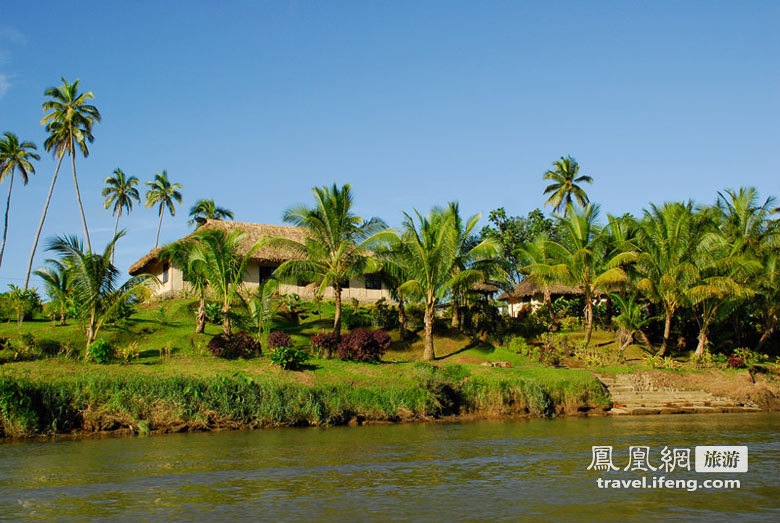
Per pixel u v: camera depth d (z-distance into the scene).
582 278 39.50
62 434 21.75
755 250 39.88
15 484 14.21
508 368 32.41
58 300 32.97
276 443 20.56
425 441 21.08
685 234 37.97
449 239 35.25
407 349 36.97
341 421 25.92
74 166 52.75
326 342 31.44
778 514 11.66
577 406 30.17
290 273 36.62
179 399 23.44
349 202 35.75
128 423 22.56
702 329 39.16
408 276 36.47
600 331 44.75
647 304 44.22
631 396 32.38
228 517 11.39
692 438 21.73
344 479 14.78
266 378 26.19
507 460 17.39
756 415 30.39
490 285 47.41
